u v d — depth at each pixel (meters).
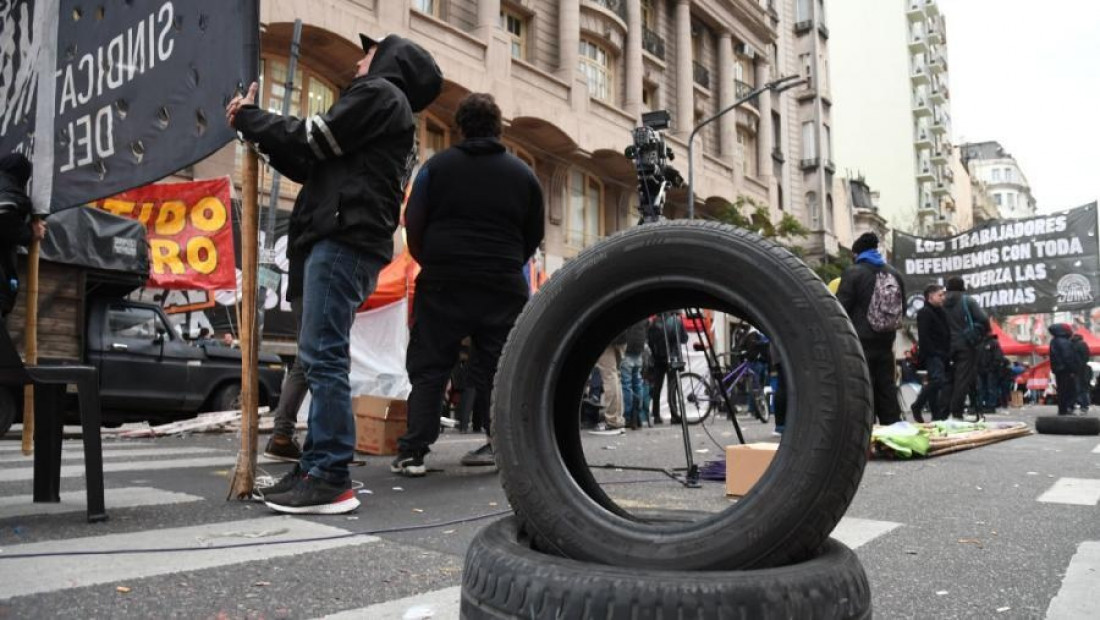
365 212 3.06
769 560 1.32
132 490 3.54
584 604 1.21
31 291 4.64
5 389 7.43
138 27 3.90
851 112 64.12
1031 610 1.93
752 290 1.45
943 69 74.50
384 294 9.32
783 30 38.72
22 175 4.28
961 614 1.91
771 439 7.71
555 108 19.34
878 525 3.01
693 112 26.48
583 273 1.60
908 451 5.57
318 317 3.05
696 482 4.04
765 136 31.05
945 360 9.99
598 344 1.75
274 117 3.04
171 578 2.06
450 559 2.34
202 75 3.50
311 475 3.04
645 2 25.17
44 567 2.14
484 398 4.53
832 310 1.39
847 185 44.94
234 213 12.11
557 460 1.54
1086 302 17.34
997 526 3.02
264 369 9.94
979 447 6.83
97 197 4.07
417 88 3.43
